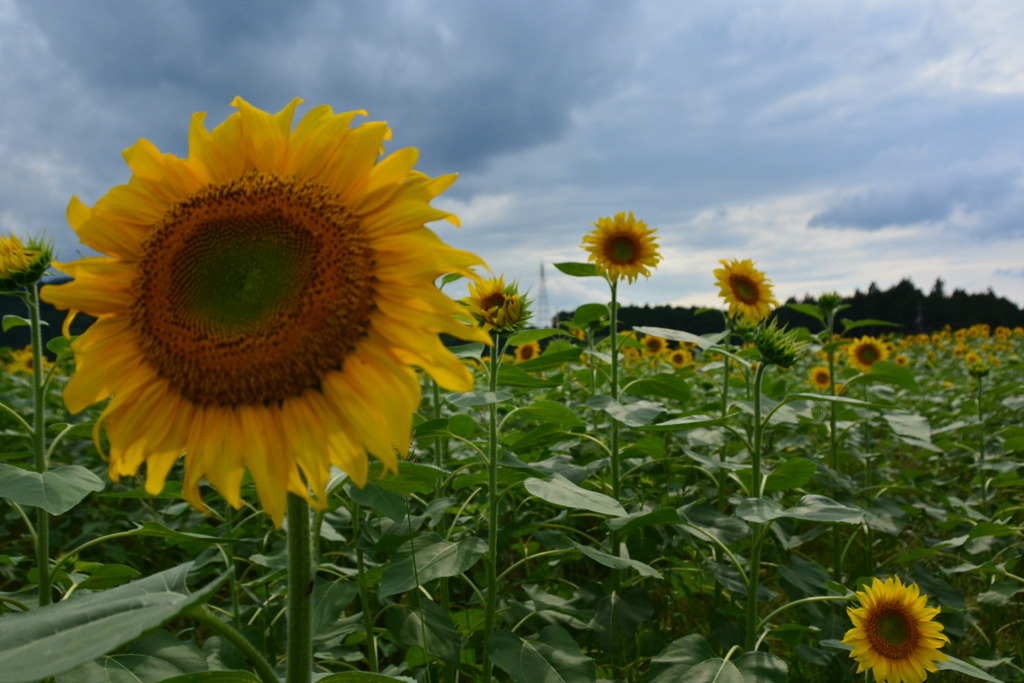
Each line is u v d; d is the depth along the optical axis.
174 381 1.63
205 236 1.68
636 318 21.16
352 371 1.58
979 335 21.27
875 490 5.35
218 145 1.77
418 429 3.07
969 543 4.59
